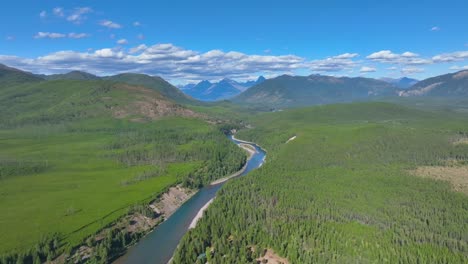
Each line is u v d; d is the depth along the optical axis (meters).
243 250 196.25
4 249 196.75
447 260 178.25
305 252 189.38
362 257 179.62
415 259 177.25
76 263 199.25
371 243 191.25
